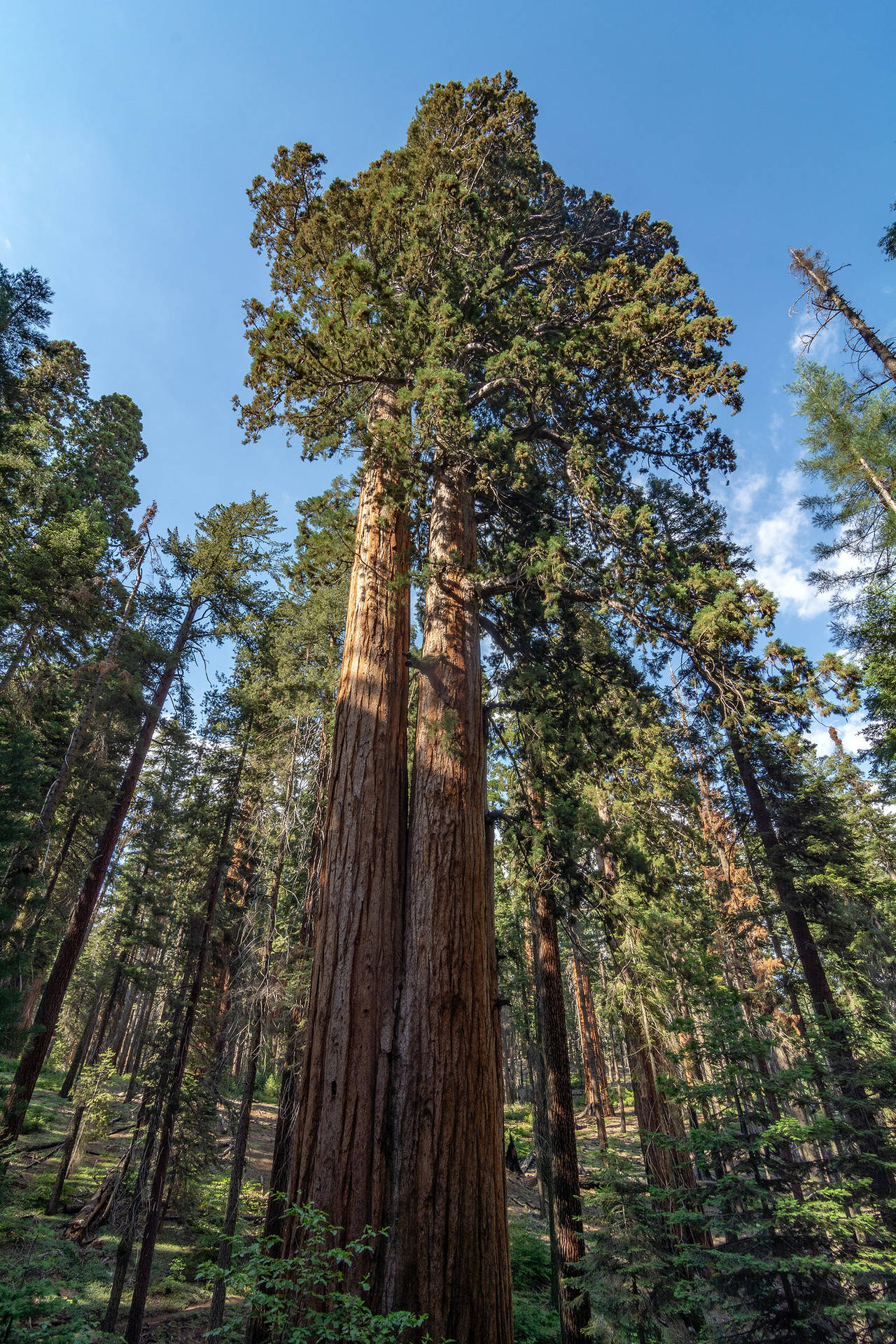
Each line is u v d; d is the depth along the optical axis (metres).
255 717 16.05
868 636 13.61
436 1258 4.39
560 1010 10.96
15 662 17.84
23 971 11.17
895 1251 6.21
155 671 18.72
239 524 19.48
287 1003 10.81
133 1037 31.56
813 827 14.39
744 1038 7.59
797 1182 7.07
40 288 13.95
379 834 6.20
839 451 11.78
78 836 20.28
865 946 16.17
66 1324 5.30
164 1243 15.48
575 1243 9.50
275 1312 3.96
